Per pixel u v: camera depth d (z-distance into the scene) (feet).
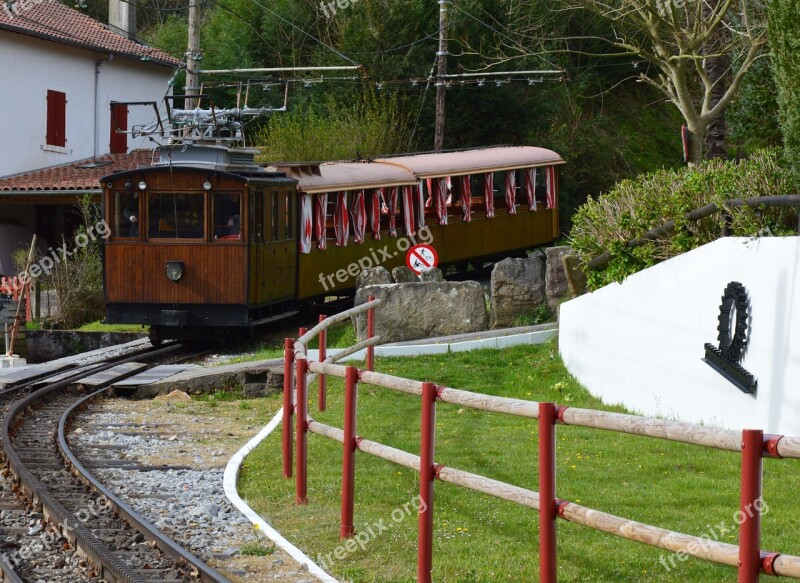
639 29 77.46
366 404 47.60
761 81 66.33
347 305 87.92
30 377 62.23
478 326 66.03
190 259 69.56
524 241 105.19
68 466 37.60
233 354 70.23
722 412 35.55
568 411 19.13
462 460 34.50
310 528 28.17
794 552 23.31
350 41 136.46
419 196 90.38
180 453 40.22
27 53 110.73
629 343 42.88
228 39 157.89
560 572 23.11
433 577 23.27
